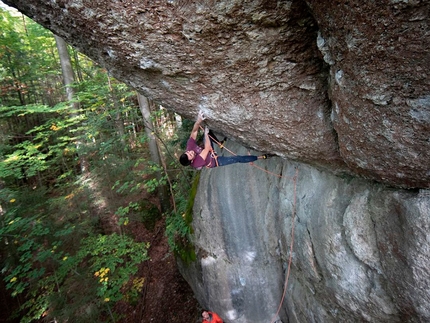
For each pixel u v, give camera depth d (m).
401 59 1.26
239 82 2.15
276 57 1.85
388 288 2.36
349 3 1.20
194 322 5.90
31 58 10.31
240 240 4.61
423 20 1.07
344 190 2.83
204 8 1.57
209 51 1.89
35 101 11.96
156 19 1.71
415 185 1.95
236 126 2.82
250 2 1.48
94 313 5.74
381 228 2.30
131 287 7.40
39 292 7.29
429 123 1.42
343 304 2.93
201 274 5.29
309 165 3.28
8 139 9.07
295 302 4.00
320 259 3.11
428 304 2.03
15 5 2.11
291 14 1.52
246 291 4.66
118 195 7.98
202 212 5.18
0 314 7.62
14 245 7.16
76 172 9.81
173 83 2.43
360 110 1.69
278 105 2.26
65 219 6.80
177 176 8.35
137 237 8.77
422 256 1.96
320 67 1.87
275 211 4.07
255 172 4.39
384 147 1.79
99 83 6.90
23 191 6.90
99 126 6.77
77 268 6.25
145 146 10.07
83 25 1.99
